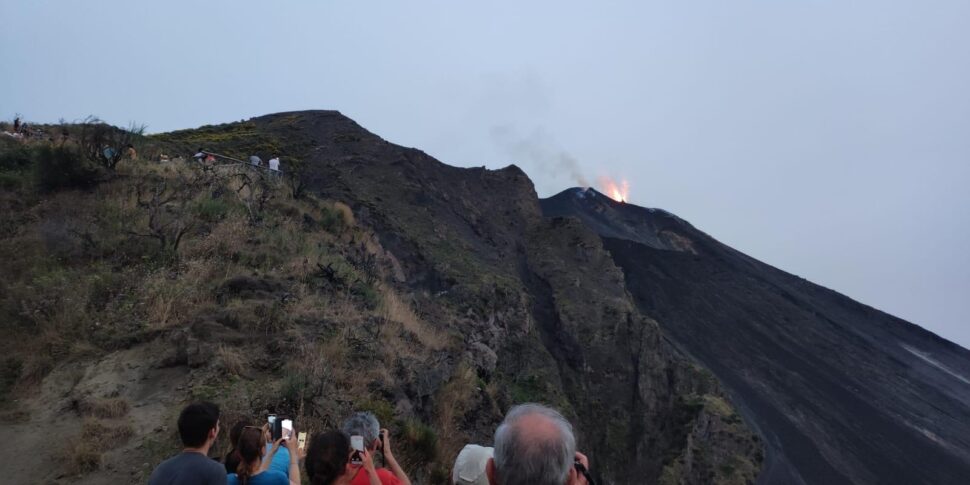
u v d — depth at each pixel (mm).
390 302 14352
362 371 9383
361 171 41406
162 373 8172
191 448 3623
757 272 104812
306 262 12977
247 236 13430
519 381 26375
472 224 44031
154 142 25453
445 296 25891
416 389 10398
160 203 13180
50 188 14352
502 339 26766
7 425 7051
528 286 42469
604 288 45438
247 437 4047
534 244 49500
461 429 11070
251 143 41594
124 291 10016
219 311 9602
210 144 38594
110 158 16031
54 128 22031
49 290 9766
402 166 43938
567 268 46094
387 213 33031
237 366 8289
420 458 8383
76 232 11711
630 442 34500
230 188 16984
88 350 8516
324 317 10500
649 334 41469
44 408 7445
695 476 33844
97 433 6793
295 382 7820
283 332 9477
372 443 4152
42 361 8234
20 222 12594
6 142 17922
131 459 6512
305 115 57250
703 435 36312
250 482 3963
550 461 2215
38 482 6125
